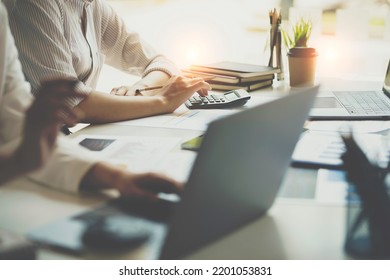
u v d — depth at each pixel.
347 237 0.76
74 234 0.77
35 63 1.65
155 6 2.68
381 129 1.38
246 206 0.79
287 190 0.97
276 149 0.80
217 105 1.68
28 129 0.74
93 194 0.93
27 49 1.65
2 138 1.07
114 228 0.77
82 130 1.41
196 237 0.71
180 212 0.65
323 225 0.83
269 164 0.80
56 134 0.77
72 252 0.73
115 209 0.86
